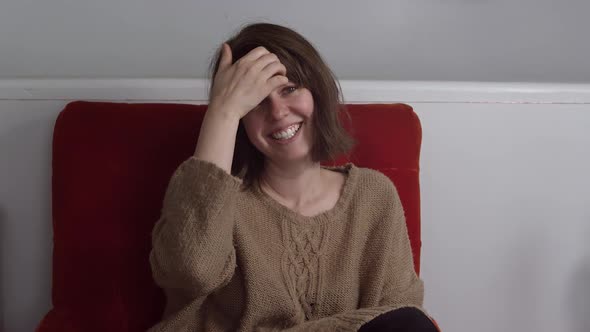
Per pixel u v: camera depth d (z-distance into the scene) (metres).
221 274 0.82
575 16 1.41
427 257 1.27
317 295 0.93
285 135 0.88
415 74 1.41
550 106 1.23
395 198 1.00
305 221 0.94
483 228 1.27
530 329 1.31
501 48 1.42
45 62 1.32
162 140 1.05
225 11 1.33
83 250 1.01
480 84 1.22
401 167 1.11
